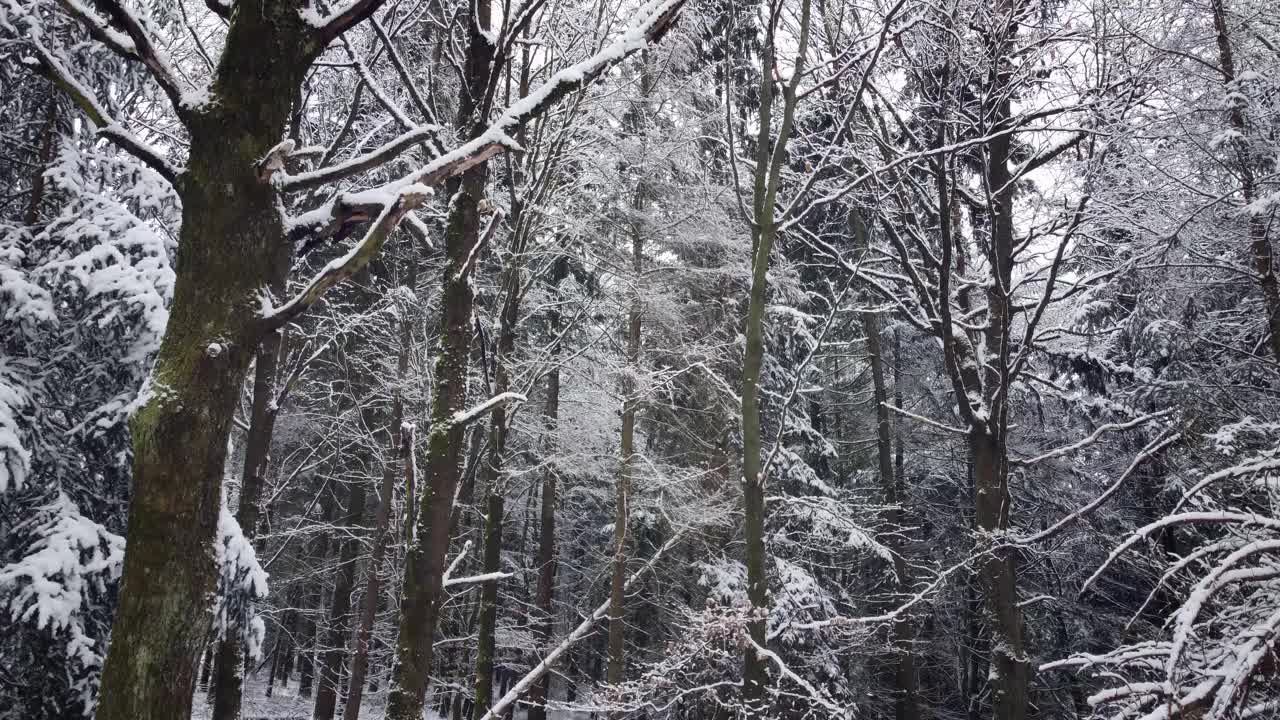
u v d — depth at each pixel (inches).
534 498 771.4
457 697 693.3
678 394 508.7
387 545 502.0
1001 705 288.4
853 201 368.5
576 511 767.7
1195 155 295.1
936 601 545.0
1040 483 617.9
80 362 261.4
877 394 669.3
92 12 113.3
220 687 269.9
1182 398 341.7
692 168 429.7
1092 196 301.7
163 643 95.6
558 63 329.4
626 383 426.9
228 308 106.7
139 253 269.6
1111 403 542.9
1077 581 588.1
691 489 436.1
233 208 109.0
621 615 404.5
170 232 331.0
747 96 395.9
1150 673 253.4
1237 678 184.4
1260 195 286.7
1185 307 365.7
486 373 256.4
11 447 223.5
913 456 769.6
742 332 504.7
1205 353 373.1
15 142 286.7
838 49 307.9
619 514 414.0
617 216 434.6
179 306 106.1
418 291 487.8
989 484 314.2
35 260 267.9
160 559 97.4
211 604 102.3
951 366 319.6
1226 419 328.5
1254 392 337.4
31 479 244.1
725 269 445.4
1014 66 316.8
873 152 352.8
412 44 350.3
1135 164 299.7
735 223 454.6
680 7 171.5
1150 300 371.9
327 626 613.3
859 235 582.6
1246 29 300.8
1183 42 302.5
